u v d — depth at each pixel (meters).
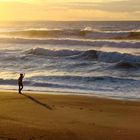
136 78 37.59
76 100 27.03
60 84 34.22
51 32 85.06
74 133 17.47
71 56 52.53
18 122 19.14
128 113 22.86
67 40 68.69
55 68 44.44
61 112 22.64
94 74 39.94
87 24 169.50
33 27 143.12
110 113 22.75
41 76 37.78
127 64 43.72
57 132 17.44
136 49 59.62
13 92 30.39
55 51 55.25
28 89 32.09
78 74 39.97
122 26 134.38
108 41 64.19
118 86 33.25
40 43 71.19
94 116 21.80
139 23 172.62
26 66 46.25
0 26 163.25
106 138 16.84
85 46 64.75
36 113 22.05
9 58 51.84
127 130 18.45
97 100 27.16
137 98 28.17
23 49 62.56
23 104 25.05
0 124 18.48
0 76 39.12
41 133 16.97
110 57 49.75
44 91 31.16
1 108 23.48
